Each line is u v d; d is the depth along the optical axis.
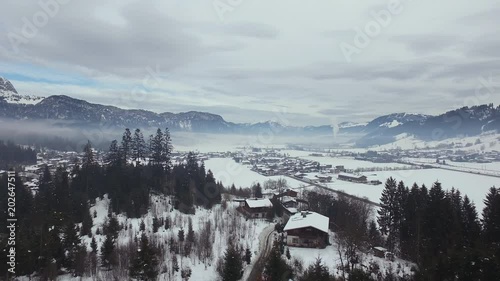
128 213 81.56
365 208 97.81
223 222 83.31
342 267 58.28
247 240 76.88
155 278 52.59
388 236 78.31
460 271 42.91
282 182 150.62
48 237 56.12
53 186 82.25
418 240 66.94
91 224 73.38
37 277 51.09
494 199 65.25
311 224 77.19
